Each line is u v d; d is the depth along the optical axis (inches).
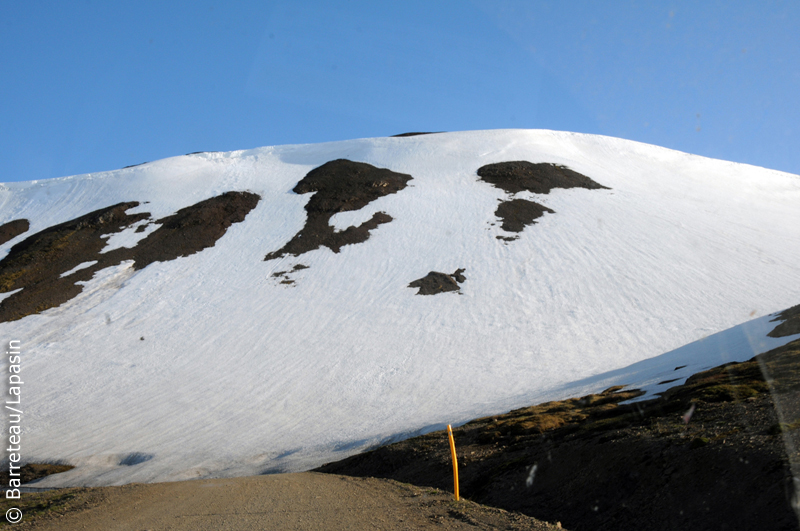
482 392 1212.5
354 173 2947.8
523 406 952.9
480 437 639.1
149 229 2411.4
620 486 331.6
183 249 2233.0
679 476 299.1
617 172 3230.8
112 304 1844.2
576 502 341.4
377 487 424.8
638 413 527.8
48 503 401.4
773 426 294.4
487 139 3577.8
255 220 2476.6
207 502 357.4
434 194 2647.6
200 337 1624.0
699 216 2491.4
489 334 1565.0
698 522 249.6
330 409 1200.2
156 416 1197.7
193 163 3393.2
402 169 3088.1
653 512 281.9
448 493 393.4
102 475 914.7
